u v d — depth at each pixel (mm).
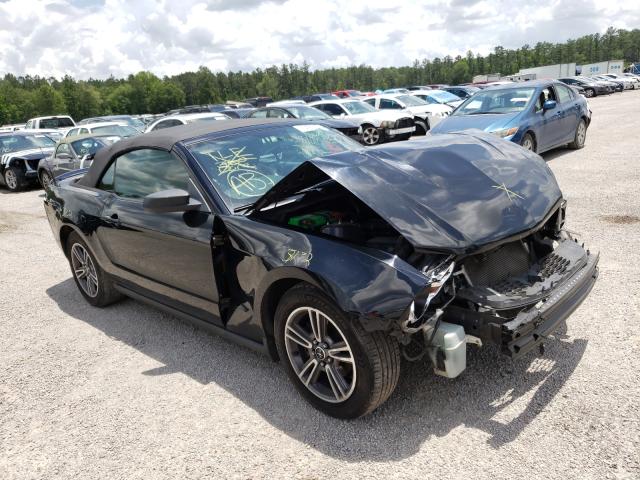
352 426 2805
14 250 7469
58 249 7324
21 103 120812
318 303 2680
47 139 15070
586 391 2848
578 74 63719
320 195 3604
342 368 2812
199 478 2564
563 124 10109
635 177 7891
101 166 4590
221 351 3852
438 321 2566
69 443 2961
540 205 3068
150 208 3131
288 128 4195
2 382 3742
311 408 3023
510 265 2943
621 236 5266
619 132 13367
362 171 2949
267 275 2898
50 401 3428
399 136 15047
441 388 3016
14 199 12547
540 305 2645
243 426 2930
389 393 2695
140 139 4215
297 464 2578
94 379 3648
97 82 181375
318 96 34625
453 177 3074
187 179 3553
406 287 2434
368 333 2539
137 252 4016
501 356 3268
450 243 2609
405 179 2967
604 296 3945
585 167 9031
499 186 3076
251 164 3674
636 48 164500
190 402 3225
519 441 2537
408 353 2801
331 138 4277
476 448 2525
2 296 5609
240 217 3217
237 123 4219
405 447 2596
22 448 2969
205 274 3381
